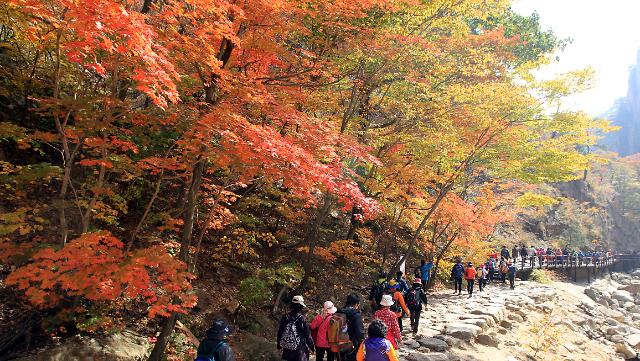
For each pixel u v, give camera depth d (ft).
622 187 197.88
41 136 21.29
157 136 30.50
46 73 29.76
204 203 36.04
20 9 19.43
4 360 19.34
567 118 48.91
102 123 20.59
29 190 28.73
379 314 22.26
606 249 166.09
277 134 20.36
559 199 62.49
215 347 15.03
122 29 14.75
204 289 32.17
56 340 21.39
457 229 59.26
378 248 61.82
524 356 37.93
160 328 25.32
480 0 38.58
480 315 44.91
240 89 21.90
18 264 23.52
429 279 60.95
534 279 86.69
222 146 21.13
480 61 42.52
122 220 33.09
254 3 22.77
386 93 43.62
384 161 44.39
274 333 32.40
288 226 49.98
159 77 15.01
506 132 45.91
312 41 32.12
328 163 26.55
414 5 34.83
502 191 73.15
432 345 33.19
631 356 52.16
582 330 59.36
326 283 45.70
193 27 21.07
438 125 43.27
